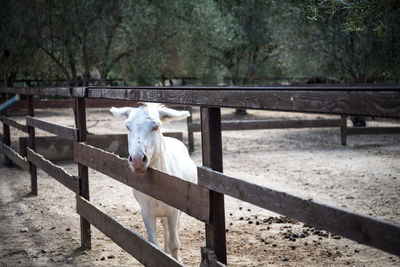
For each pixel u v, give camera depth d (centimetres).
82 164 470
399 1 529
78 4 1456
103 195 724
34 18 1494
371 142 1254
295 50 1585
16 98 174
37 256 459
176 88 285
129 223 568
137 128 332
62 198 712
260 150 1142
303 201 186
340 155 1034
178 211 383
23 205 670
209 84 2327
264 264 419
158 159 365
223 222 248
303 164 931
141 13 1470
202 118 255
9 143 976
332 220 172
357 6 536
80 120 471
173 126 1722
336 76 1636
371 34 1253
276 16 1756
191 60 1958
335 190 702
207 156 252
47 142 1000
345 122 1186
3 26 1567
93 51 1552
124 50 1644
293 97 185
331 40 1371
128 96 357
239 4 2145
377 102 149
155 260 295
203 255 255
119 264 434
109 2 1486
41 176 889
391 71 1371
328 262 420
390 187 711
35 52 1580
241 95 216
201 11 1634
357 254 441
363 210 587
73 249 480
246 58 2362
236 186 225
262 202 210
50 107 1177
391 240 148
